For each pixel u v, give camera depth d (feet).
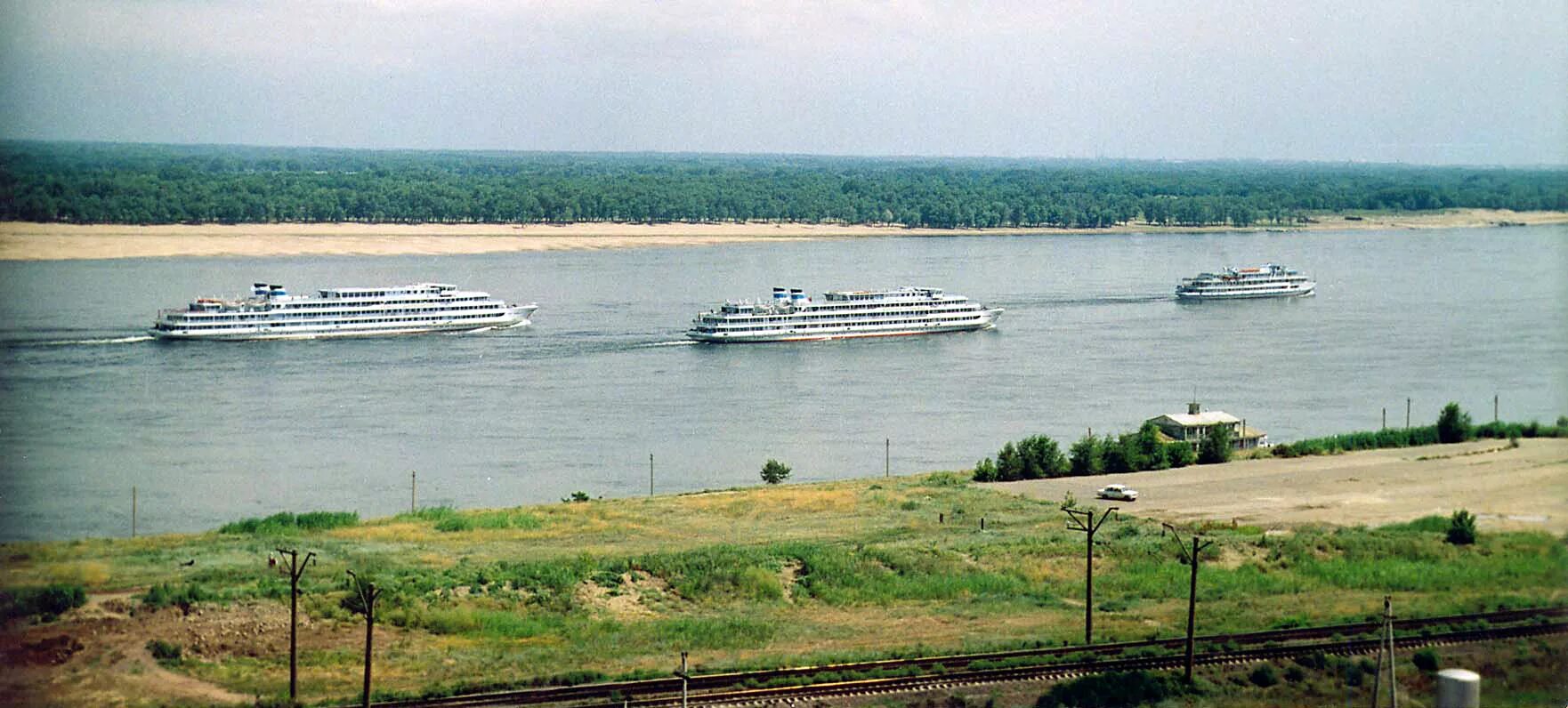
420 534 374.84
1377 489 414.21
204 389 649.61
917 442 541.34
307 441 540.52
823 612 312.09
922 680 256.52
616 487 473.26
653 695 249.96
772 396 644.69
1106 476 452.35
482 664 271.28
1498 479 419.95
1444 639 279.49
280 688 257.34
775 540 365.61
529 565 329.72
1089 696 252.21
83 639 276.62
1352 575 327.47
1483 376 632.79
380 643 284.82
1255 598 314.14
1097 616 301.84
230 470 489.26
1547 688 259.19
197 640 279.08
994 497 421.18
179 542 355.77
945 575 335.06
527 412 604.90
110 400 617.21
